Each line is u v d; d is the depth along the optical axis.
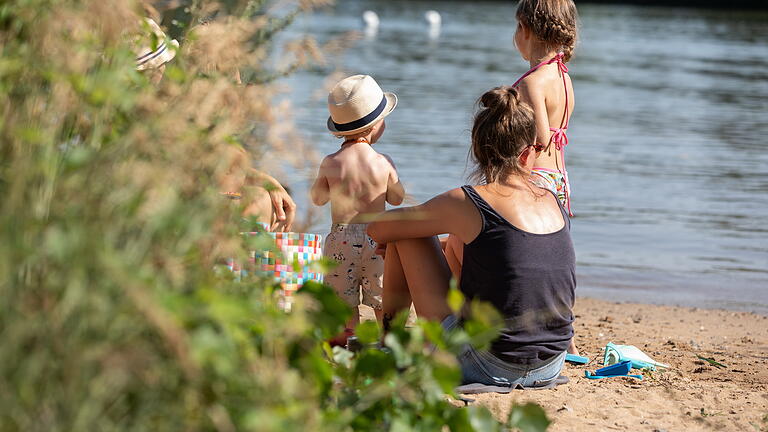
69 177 6.00
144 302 5.28
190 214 6.31
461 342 7.80
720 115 56.44
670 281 23.39
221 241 6.68
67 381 5.46
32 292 5.62
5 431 5.51
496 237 12.33
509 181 12.77
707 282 23.41
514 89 13.19
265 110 7.24
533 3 15.88
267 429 5.93
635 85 71.50
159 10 7.82
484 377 12.58
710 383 14.08
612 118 53.69
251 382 6.27
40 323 5.50
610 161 40.19
